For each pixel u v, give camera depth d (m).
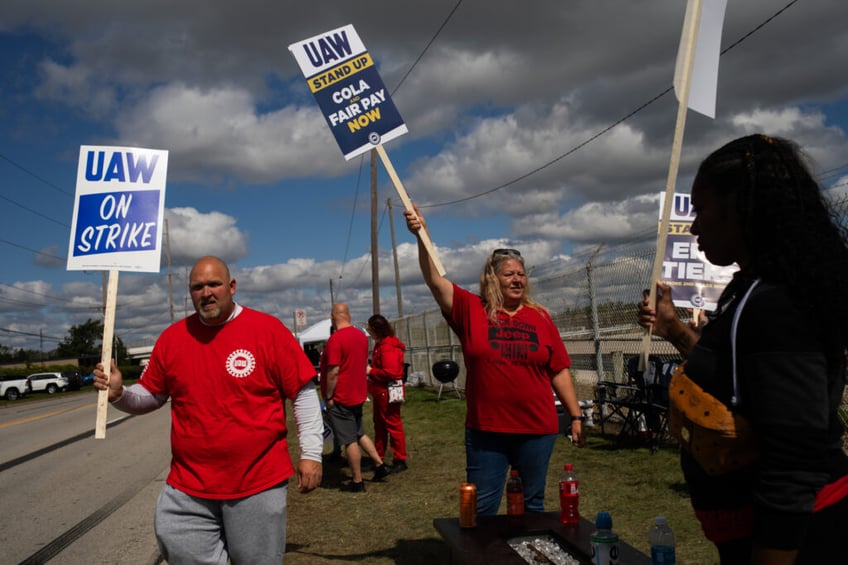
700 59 2.13
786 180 1.61
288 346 3.40
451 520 3.97
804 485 1.45
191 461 3.27
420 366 22.11
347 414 7.16
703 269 7.61
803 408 1.45
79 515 7.21
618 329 9.83
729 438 1.57
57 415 23.44
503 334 3.94
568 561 3.29
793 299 1.51
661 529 3.20
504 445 3.99
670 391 1.74
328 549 5.23
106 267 3.81
